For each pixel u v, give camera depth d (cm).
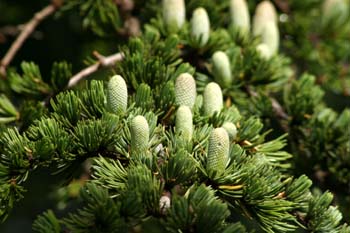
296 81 124
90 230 87
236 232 87
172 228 87
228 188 92
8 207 95
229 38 121
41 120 97
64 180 99
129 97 103
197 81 115
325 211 97
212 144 91
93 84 98
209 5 129
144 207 89
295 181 97
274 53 124
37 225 88
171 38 114
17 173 96
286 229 93
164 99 99
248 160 96
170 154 93
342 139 117
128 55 110
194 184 91
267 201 93
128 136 95
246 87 119
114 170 92
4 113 110
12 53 128
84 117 99
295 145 120
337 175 117
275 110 121
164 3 118
